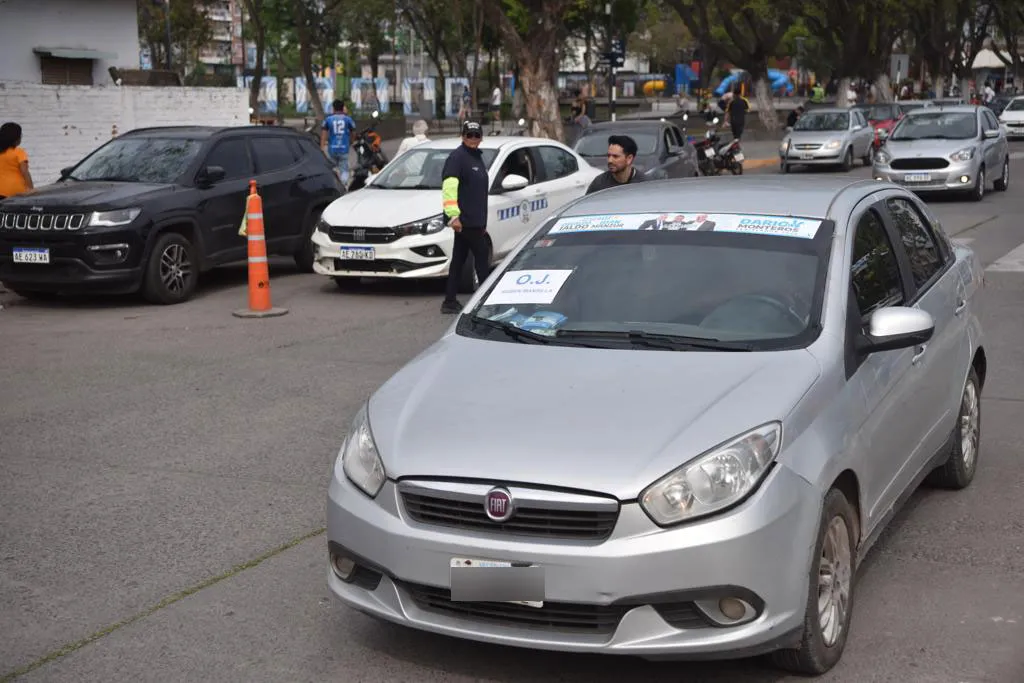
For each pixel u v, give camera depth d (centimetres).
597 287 520
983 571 530
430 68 8181
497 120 4447
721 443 402
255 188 1236
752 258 511
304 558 564
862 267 517
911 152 2195
